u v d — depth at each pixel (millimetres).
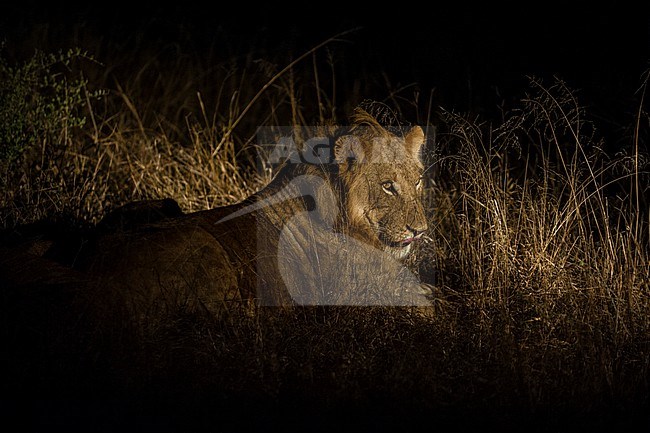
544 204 10727
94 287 8656
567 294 9742
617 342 9070
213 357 8422
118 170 13844
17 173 12195
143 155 14383
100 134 15320
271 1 21547
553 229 10484
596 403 8047
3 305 8492
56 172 12492
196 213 10102
